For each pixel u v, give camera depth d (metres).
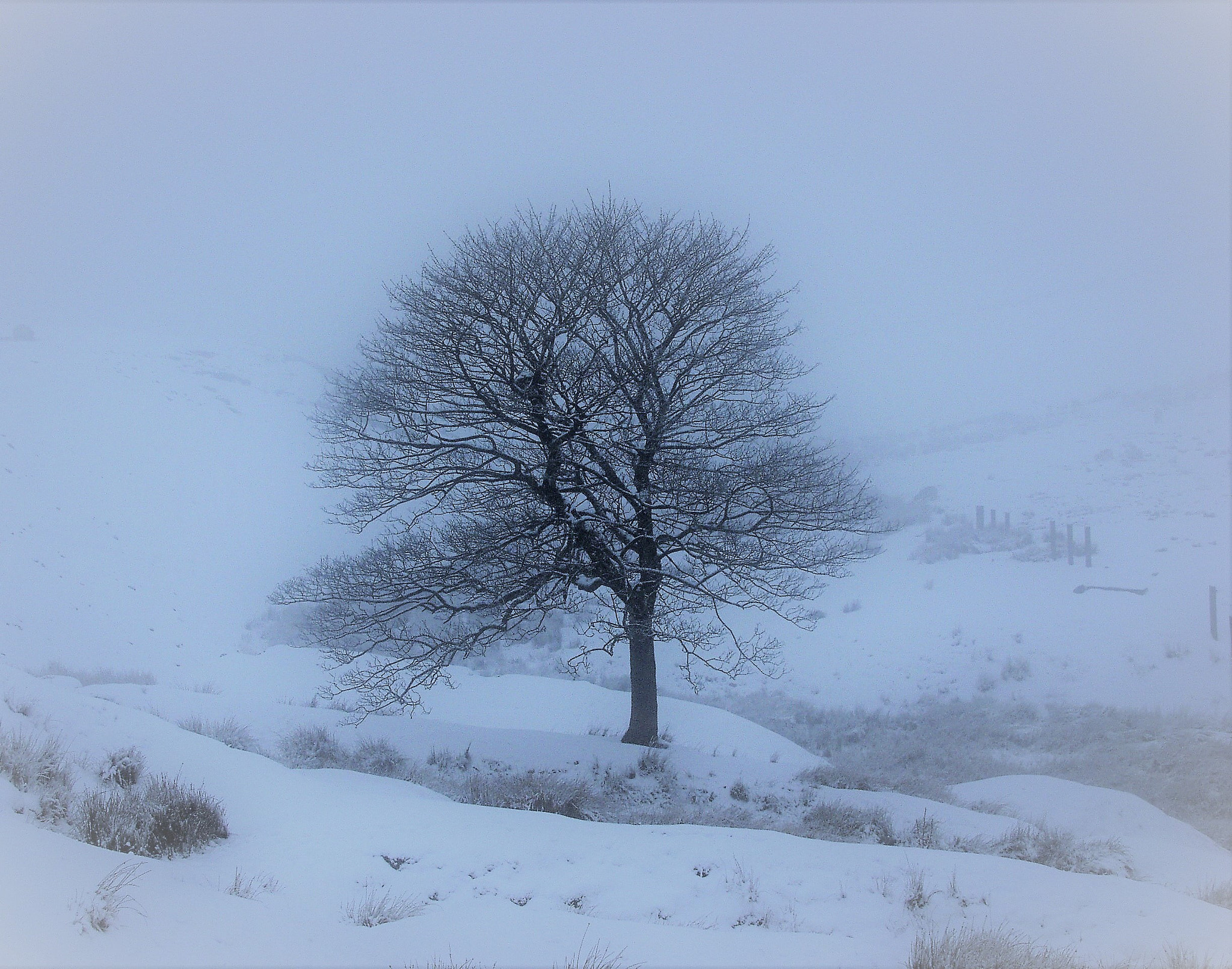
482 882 7.63
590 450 15.20
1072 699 22.58
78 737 9.10
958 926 7.22
